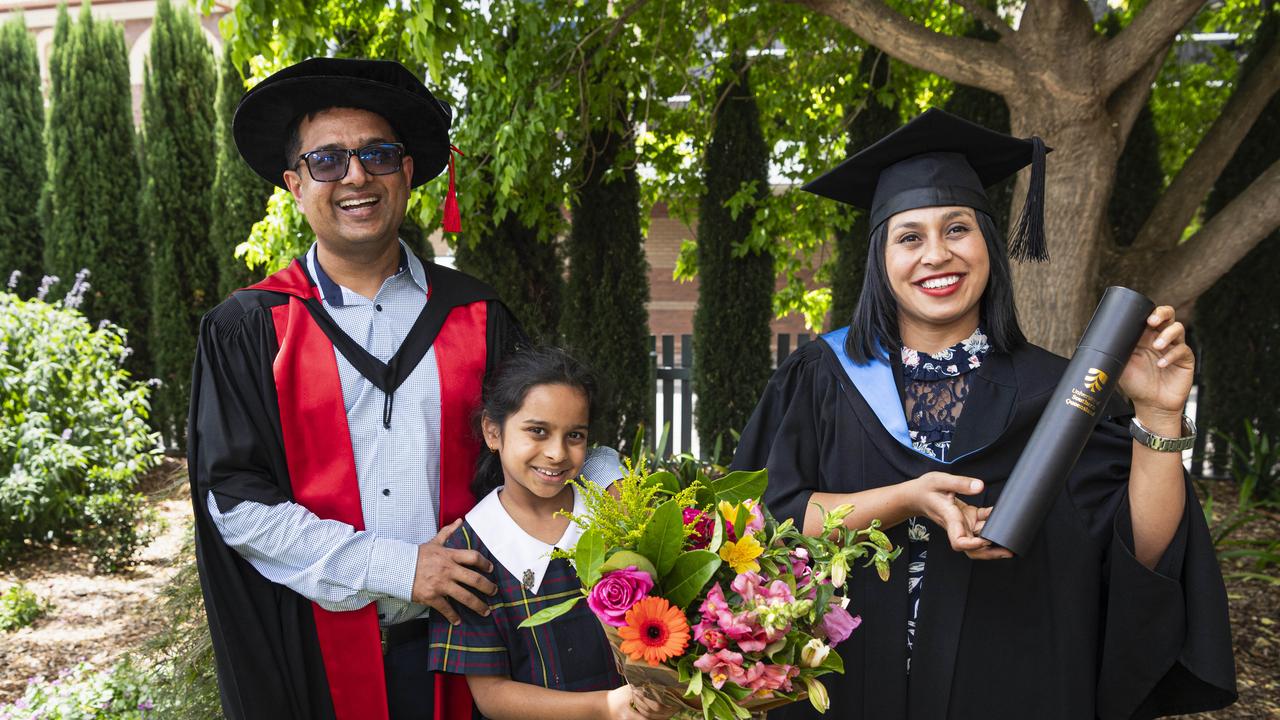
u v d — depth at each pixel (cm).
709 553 136
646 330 693
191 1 412
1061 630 172
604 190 672
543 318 676
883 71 643
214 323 187
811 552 150
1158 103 693
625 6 511
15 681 407
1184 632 167
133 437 624
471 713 192
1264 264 666
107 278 822
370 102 186
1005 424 175
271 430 184
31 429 566
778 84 669
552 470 174
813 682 136
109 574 549
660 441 539
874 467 185
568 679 172
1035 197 188
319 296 192
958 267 174
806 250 715
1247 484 604
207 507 181
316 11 432
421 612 191
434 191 451
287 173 192
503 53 473
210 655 292
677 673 135
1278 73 472
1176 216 488
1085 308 428
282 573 177
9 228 849
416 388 190
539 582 175
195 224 799
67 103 811
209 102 807
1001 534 152
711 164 684
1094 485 177
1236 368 686
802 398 199
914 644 177
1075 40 403
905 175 182
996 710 173
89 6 814
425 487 188
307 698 186
